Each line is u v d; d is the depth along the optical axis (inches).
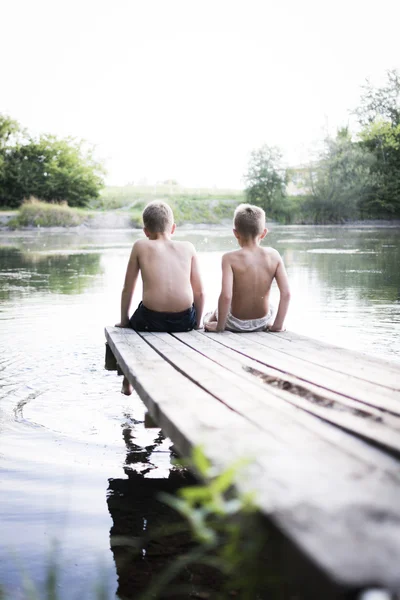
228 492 38.5
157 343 107.7
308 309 208.2
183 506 31.8
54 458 88.0
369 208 1128.2
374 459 42.6
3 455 89.0
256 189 1151.6
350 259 404.5
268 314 133.4
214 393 65.7
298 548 28.9
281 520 31.5
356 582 25.6
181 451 50.3
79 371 135.3
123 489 78.0
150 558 60.8
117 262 406.9
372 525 30.9
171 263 131.3
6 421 104.0
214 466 40.6
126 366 87.3
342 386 68.8
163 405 60.2
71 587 55.5
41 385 124.9
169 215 138.3
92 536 65.5
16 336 170.2
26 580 47.7
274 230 868.6
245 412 57.1
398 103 1198.3
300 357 90.7
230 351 97.3
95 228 1008.9
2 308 218.1
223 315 125.9
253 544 33.9
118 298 242.5
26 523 68.6
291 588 30.3
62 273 340.2
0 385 124.7
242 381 72.6
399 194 1123.3
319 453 43.9
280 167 1149.1
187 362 86.4
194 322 132.0
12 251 519.2
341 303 221.5
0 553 61.6
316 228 941.8
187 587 55.1
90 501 74.3
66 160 1246.3
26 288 275.0
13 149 1235.9
